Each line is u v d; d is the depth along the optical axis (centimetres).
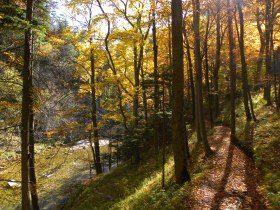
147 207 1187
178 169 1280
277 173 1208
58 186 2522
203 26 2436
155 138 2241
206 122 2933
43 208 2114
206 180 1275
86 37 2312
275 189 1075
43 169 2914
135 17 2297
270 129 1806
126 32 2114
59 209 2042
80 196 2008
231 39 1923
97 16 2178
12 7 1140
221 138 2089
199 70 1736
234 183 1217
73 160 3219
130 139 2098
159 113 1536
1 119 2245
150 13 1930
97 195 1842
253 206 990
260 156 1454
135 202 1345
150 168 1955
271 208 938
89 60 2497
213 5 1950
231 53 1927
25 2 1287
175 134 1274
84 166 3050
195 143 2036
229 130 2380
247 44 2903
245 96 2253
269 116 2170
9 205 2117
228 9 1844
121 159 2672
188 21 2019
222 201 1057
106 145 3938
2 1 1190
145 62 2548
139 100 2844
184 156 1282
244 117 2453
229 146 1803
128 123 2642
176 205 1082
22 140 1201
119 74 2408
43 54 1752
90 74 2719
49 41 1631
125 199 1524
